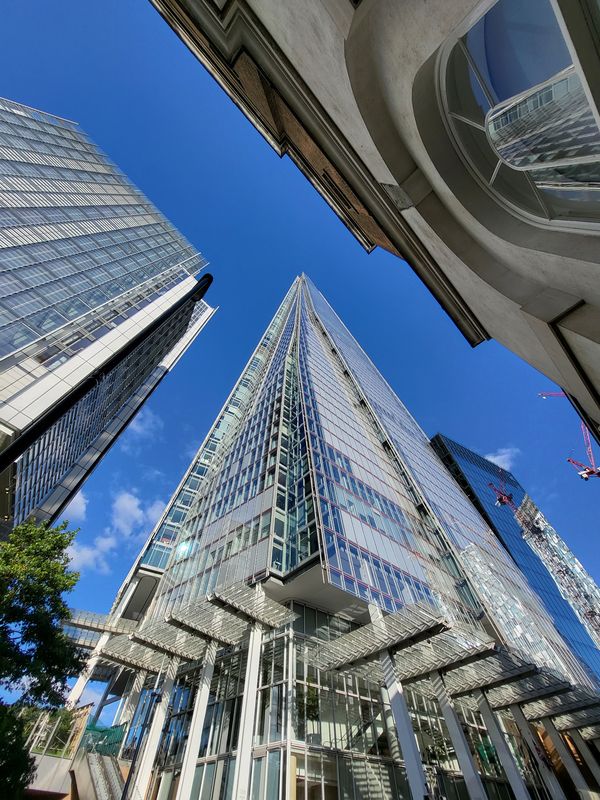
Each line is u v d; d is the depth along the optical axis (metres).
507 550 75.50
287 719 16.67
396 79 6.09
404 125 6.95
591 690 26.05
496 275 7.99
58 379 29.17
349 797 15.96
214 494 39.69
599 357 6.81
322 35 6.34
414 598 24.38
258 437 40.41
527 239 6.70
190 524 39.25
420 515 42.31
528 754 27.48
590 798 23.72
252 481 33.56
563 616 68.00
